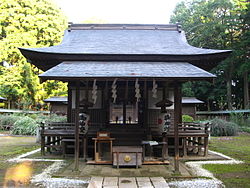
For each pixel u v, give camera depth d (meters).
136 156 7.84
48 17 29.03
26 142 14.41
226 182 6.43
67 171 7.41
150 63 9.61
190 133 10.11
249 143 14.82
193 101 28.64
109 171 7.42
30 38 26.61
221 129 19.52
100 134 8.53
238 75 30.00
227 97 31.48
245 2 27.56
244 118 25.89
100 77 6.78
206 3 33.25
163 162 8.42
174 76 6.86
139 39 12.84
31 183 6.24
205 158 9.71
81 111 10.47
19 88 26.72
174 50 10.91
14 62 28.28
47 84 29.08
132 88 10.87
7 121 21.58
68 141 10.08
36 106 29.81
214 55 10.02
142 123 10.73
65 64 8.98
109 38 12.89
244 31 27.59
